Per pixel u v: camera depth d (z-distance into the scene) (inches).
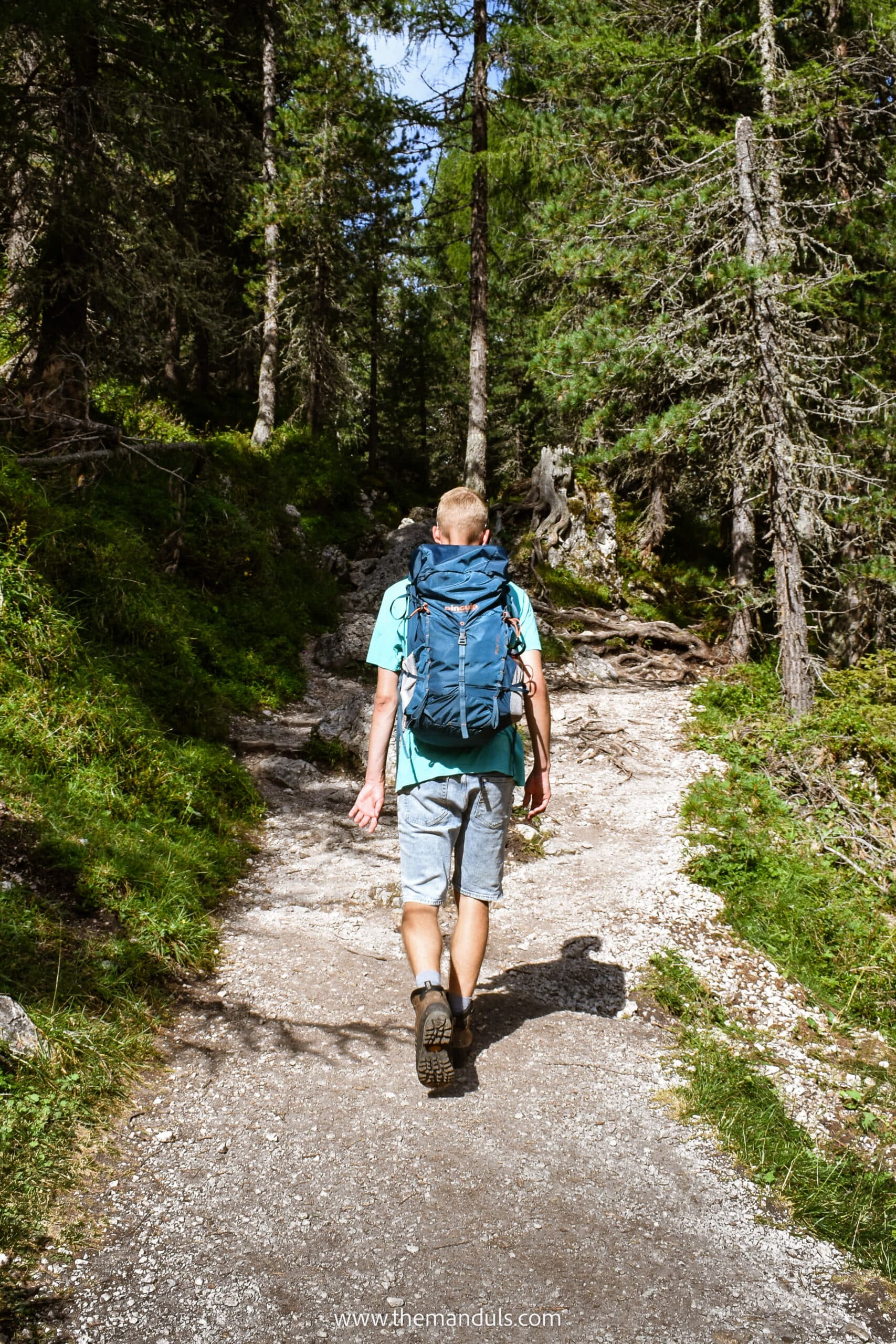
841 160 510.3
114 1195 103.3
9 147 398.6
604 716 418.9
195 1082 130.0
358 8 743.1
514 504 697.0
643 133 532.4
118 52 423.2
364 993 161.6
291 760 309.9
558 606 577.9
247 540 493.7
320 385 945.5
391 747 319.6
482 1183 111.1
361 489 830.5
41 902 157.5
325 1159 113.7
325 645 470.3
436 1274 95.3
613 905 218.4
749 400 411.8
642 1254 101.0
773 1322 92.6
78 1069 122.4
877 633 510.0
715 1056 150.0
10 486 290.5
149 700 277.6
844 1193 119.1
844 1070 162.2
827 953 217.9
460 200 781.9
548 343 481.1
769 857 263.9
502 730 122.5
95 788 206.4
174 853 201.3
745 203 394.3
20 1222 94.7
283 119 807.7
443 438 1413.6
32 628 235.8
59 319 428.8
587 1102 131.5
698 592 650.8
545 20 650.2
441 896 124.4
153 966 157.6
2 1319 83.0
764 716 393.7
